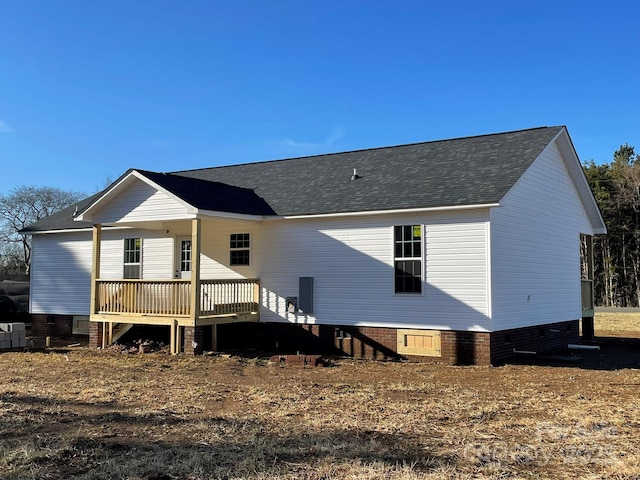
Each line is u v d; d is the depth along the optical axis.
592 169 49.28
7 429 7.70
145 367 13.53
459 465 6.22
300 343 16.72
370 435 7.42
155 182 15.57
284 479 5.78
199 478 5.83
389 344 15.31
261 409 8.95
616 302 45.91
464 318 14.23
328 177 18.61
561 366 14.31
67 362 14.38
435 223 14.72
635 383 11.57
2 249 53.03
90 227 20.88
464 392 10.41
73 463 6.34
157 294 16.08
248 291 17.56
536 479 5.80
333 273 16.28
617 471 6.00
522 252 15.58
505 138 17.53
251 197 18.08
